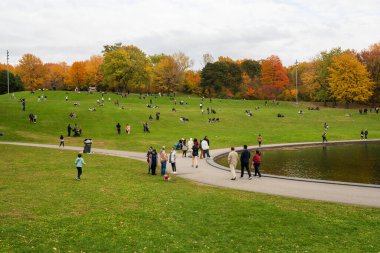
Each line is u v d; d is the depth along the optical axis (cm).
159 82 13800
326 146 5397
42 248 1216
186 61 15088
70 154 3747
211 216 1605
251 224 1505
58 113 6744
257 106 10138
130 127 6281
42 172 2678
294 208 1730
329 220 1545
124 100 9681
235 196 1994
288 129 7031
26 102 7669
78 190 2075
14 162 3114
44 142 4862
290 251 1238
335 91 10912
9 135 5150
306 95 13525
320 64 12181
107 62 12106
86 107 7588
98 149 4425
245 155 2612
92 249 1227
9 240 1271
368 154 4425
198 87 14750
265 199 1922
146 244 1277
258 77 15588
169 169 3092
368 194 2056
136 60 12200
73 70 14112
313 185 2352
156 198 1909
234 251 1240
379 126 7669
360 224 1495
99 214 1597
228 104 10181
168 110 8150
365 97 10725
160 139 5388
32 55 14000
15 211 1609
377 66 11638
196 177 2692
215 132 6316
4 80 12925
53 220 1501
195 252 1224
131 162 3338
